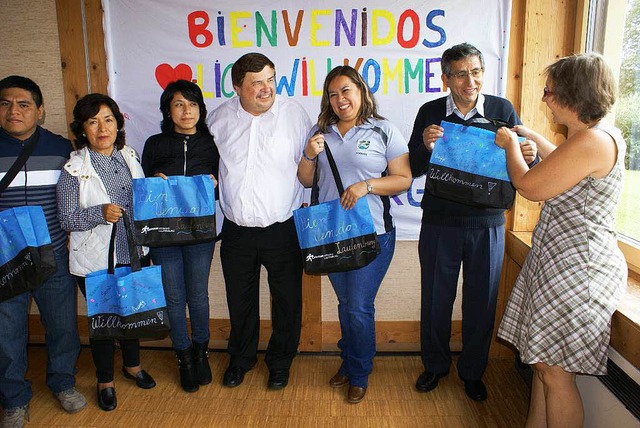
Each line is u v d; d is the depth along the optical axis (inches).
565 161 53.3
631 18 74.3
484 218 76.9
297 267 85.7
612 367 61.2
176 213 75.8
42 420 80.4
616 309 58.0
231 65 95.0
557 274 57.1
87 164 74.0
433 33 91.5
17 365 75.7
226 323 106.3
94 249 75.7
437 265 81.3
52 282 77.0
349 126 76.3
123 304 72.7
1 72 97.6
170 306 85.0
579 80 52.3
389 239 79.3
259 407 84.0
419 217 98.7
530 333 59.7
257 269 86.9
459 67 71.2
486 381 91.5
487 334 82.6
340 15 92.1
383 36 92.4
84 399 83.8
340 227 73.6
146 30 94.8
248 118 80.0
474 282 80.3
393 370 96.0
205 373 91.0
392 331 105.0
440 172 70.2
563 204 56.9
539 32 88.5
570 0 87.4
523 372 91.9
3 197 72.3
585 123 54.6
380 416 81.0
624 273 57.3
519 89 91.5
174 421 80.2
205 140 81.7
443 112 78.4
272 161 79.7
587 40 84.4
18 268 69.3
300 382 92.0
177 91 77.9
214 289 105.8
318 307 103.0
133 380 92.5
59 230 76.9
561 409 59.7
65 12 94.3
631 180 75.6
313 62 94.1
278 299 87.0
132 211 77.5
